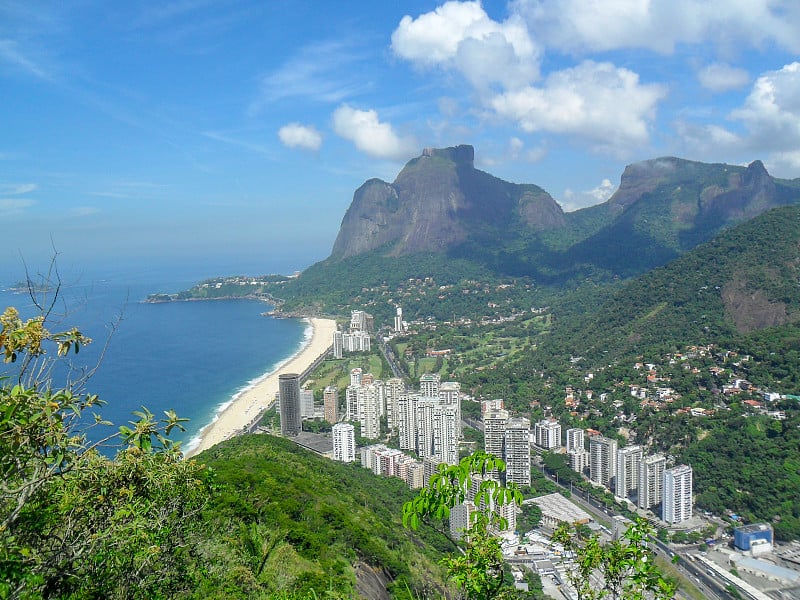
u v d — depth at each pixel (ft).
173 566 32.53
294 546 76.95
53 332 21.71
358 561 83.97
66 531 24.16
